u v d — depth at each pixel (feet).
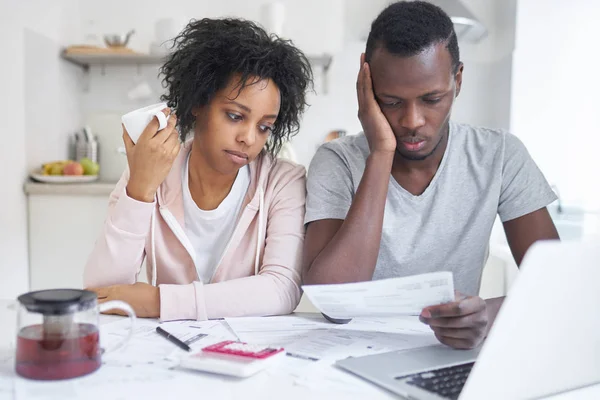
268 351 2.57
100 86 10.37
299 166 4.28
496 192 4.04
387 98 3.51
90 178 8.99
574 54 8.98
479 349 2.77
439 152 4.00
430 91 3.38
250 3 10.12
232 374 2.37
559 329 2.10
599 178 9.09
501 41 9.71
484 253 4.21
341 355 2.70
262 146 3.75
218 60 3.51
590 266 2.01
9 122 8.07
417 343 2.91
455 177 4.05
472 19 8.68
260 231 3.98
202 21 3.88
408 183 4.05
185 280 4.05
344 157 4.11
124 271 3.59
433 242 4.05
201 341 2.87
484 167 4.08
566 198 9.08
